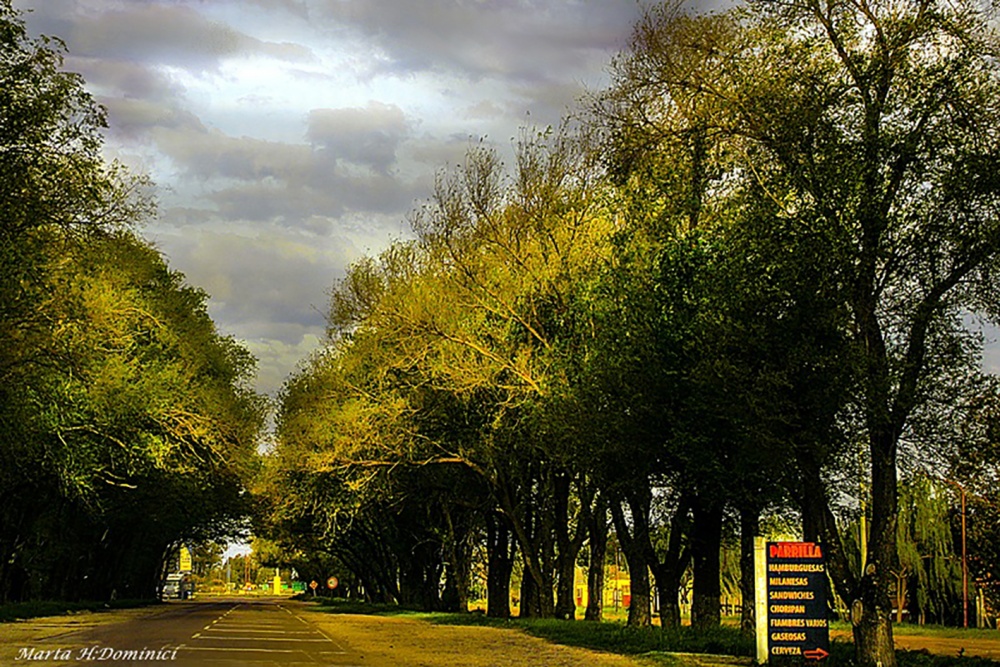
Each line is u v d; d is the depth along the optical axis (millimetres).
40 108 26688
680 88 24656
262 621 45219
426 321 36500
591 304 30406
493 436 39312
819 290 20547
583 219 34594
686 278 26406
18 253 28047
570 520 50406
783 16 22375
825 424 21141
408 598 70875
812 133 21219
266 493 58594
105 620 43469
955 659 22781
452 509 57406
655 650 26125
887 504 20828
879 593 20844
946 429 20953
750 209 22531
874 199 20484
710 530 31203
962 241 20016
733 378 21203
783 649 21875
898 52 20984
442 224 36625
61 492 46031
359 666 22719
